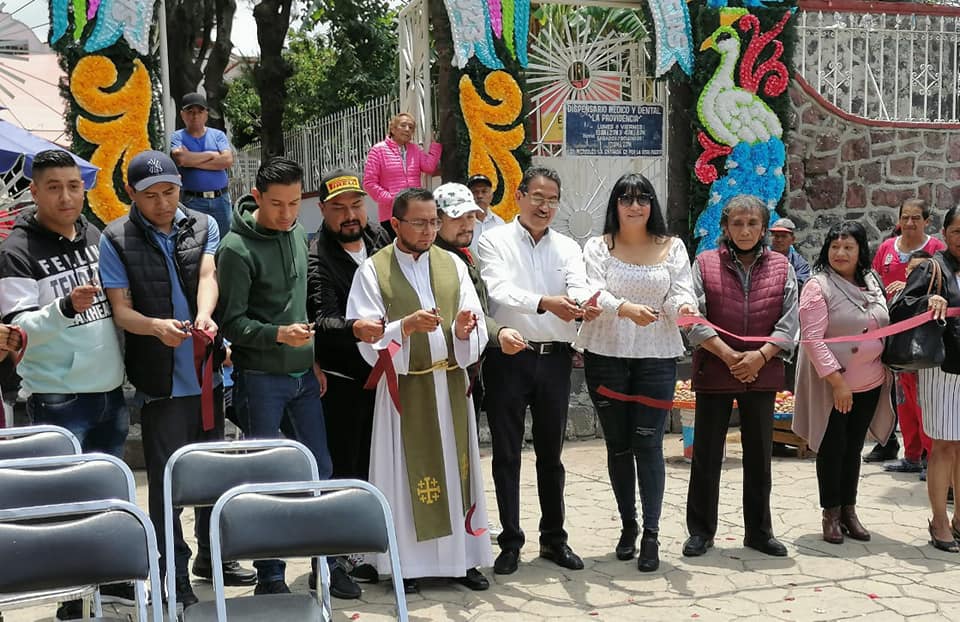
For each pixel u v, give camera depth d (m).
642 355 4.74
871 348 5.02
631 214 4.75
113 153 6.92
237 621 3.02
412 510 4.35
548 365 4.67
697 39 8.19
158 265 4.09
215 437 4.35
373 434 4.42
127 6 6.88
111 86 6.89
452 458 4.45
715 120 8.25
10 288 3.89
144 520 2.85
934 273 4.91
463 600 4.33
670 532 5.37
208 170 7.48
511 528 4.74
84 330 4.02
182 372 4.14
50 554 2.71
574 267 4.77
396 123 7.64
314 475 3.54
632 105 8.41
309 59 17.39
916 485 6.36
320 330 4.39
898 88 9.38
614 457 4.89
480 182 7.16
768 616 4.10
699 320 4.65
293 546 3.01
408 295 4.38
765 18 8.30
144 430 4.20
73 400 4.03
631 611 4.18
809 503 5.91
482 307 4.68
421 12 7.96
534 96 8.24
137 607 3.04
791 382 7.57
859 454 5.19
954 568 4.71
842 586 4.46
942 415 4.90
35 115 11.59
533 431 4.80
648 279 4.73
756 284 4.89
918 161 9.13
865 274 5.16
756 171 8.36
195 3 13.59
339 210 4.49
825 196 8.95
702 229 8.34
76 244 4.09
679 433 8.16
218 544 2.94
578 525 5.52
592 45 8.35
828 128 8.89
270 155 14.73
